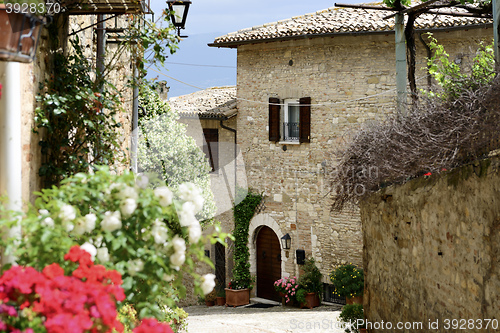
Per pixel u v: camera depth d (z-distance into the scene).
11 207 3.71
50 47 4.85
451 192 5.10
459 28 12.06
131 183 3.36
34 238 3.09
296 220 15.42
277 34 14.86
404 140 6.16
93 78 6.49
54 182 4.77
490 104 4.62
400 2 8.16
